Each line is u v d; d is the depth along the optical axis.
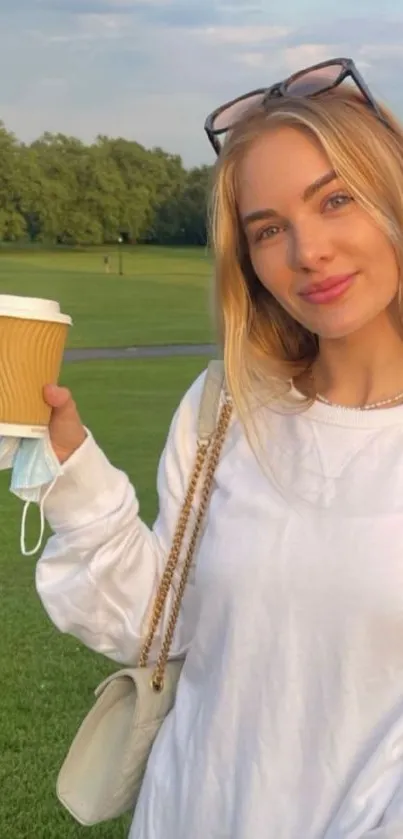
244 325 1.00
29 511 4.04
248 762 0.87
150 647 0.99
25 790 1.99
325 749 0.83
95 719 0.97
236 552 0.90
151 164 41.31
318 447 0.90
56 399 0.86
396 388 0.91
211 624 0.92
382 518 0.84
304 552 0.86
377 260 0.88
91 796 0.96
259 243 0.92
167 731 0.94
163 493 1.01
